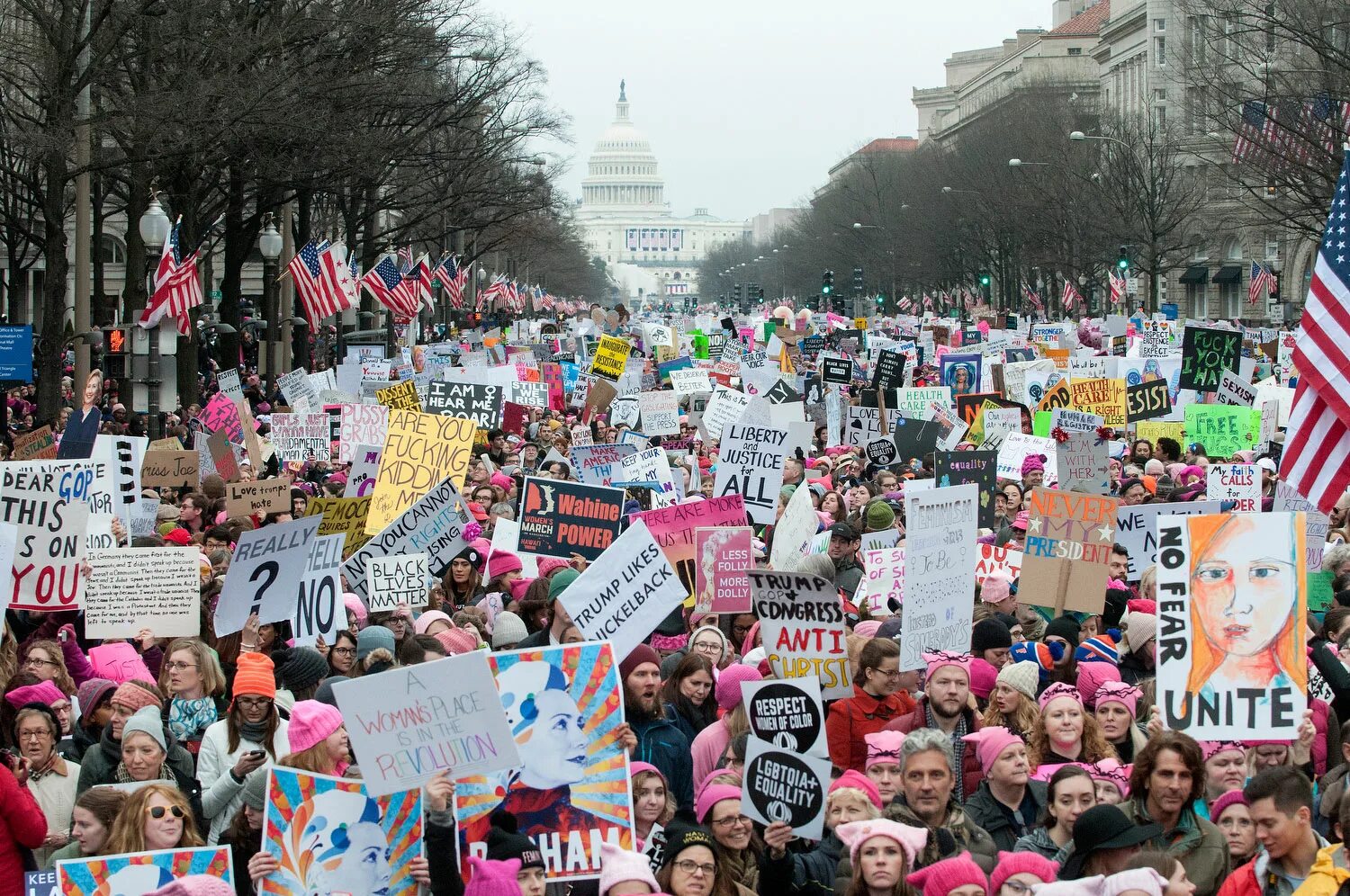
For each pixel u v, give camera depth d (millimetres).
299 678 14859
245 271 108938
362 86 53625
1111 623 18719
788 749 11305
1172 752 10914
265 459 33125
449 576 20359
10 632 15477
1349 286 16812
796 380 45062
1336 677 14383
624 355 41000
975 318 120812
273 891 10281
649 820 11891
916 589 14227
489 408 32344
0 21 46750
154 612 16156
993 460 22469
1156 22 144500
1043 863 9875
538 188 95938
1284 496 21859
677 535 18031
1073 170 110312
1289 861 10133
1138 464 30672
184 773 12961
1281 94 64625
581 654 11109
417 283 69125
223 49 44156
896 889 10117
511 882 9930
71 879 9984
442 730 9859
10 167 47719
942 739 11250
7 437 42625
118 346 42375
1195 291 137375
